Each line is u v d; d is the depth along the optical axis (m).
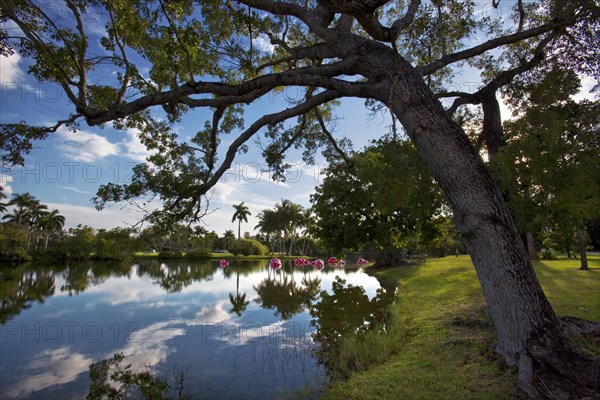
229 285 20.62
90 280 24.06
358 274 26.56
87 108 4.74
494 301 4.39
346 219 25.59
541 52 7.68
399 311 9.52
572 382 3.69
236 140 6.33
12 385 5.70
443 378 4.40
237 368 6.22
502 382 4.02
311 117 10.13
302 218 69.94
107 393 5.27
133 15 5.94
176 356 6.99
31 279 24.34
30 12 5.14
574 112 6.73
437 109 4.75
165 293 17.02
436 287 12.83
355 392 4.44
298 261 25.00
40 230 60.66
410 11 4.57
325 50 5.76
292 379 5.63
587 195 6.20
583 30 7.17
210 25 7.09
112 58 5.87
